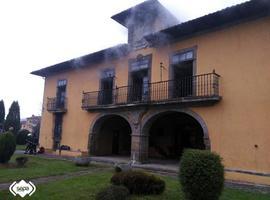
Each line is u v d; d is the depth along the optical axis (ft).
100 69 54.03
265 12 33.24
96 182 27.43
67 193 23.12
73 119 58.03
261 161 30.86
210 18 35.99
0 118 123.03
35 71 65.62
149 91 43.21
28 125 205.05
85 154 51.57
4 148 41.04
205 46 38.47
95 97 53.21
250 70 33.53
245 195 24.75
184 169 20.61
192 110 37.96
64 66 60.64
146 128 43.47
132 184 22.97
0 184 26.66
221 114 35.06
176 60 41.45
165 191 24.44
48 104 65.10
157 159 51.57
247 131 32.53
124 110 46.62
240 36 35.19
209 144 35.47
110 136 57.36
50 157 54.13
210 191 19.66
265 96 31.78
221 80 35.91
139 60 46.78
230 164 33.19
